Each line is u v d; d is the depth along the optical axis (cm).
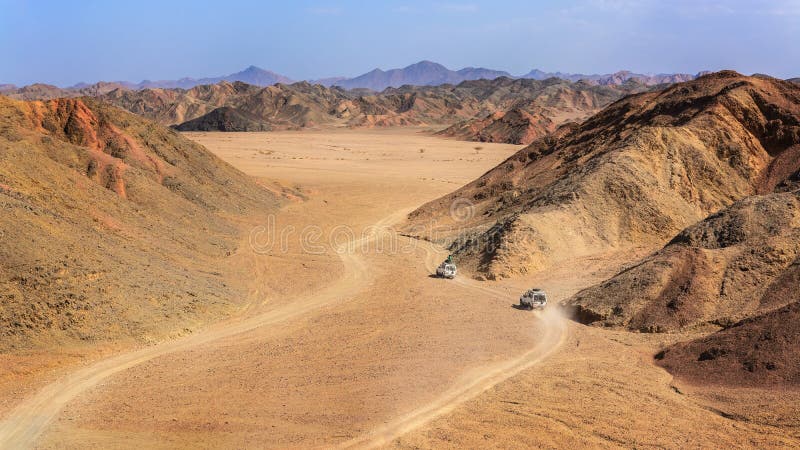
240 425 2453
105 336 3256
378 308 4075
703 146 5919
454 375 2927
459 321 3759
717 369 2705
